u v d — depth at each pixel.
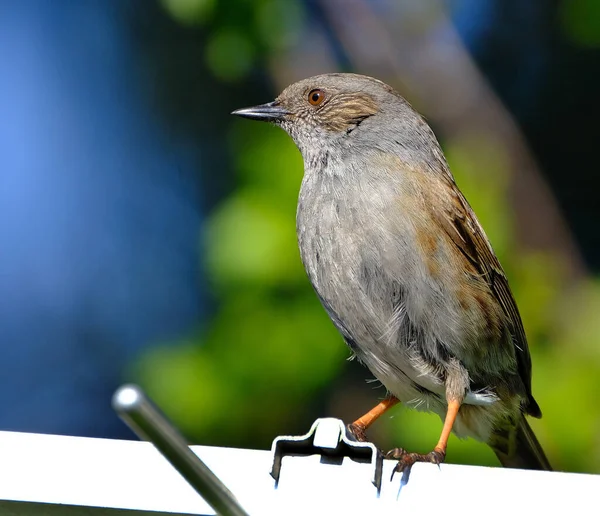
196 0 12.82
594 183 14.00
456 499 5.97
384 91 9.04
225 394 11.72
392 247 8.11
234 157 12.62
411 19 14.09
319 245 8.39
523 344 9.18
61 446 6.22
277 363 11.64
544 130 14.21
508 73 14.53
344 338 8.59
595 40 13.16
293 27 13.22
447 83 13.98
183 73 14.02
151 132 14.25
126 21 14.30
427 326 8.16
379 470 6.00
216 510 4.84
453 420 8.17
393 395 8.96
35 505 6.18
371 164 8.52
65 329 14.66
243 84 13.80
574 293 12.29
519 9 14.44
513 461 9.59
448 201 8.41
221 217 11.78
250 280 11.55
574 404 11.23
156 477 6.13
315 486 6.04
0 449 6.22
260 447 11.88
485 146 13.38
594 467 11.14
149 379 11.85
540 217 13.18
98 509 6.16
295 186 11.73
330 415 11.98
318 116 9.02
